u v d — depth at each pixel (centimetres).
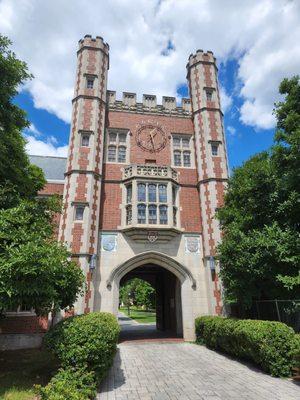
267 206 1159
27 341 1366
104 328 740
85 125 1744
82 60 1920
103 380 808
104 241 1586
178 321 1789
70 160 1669
